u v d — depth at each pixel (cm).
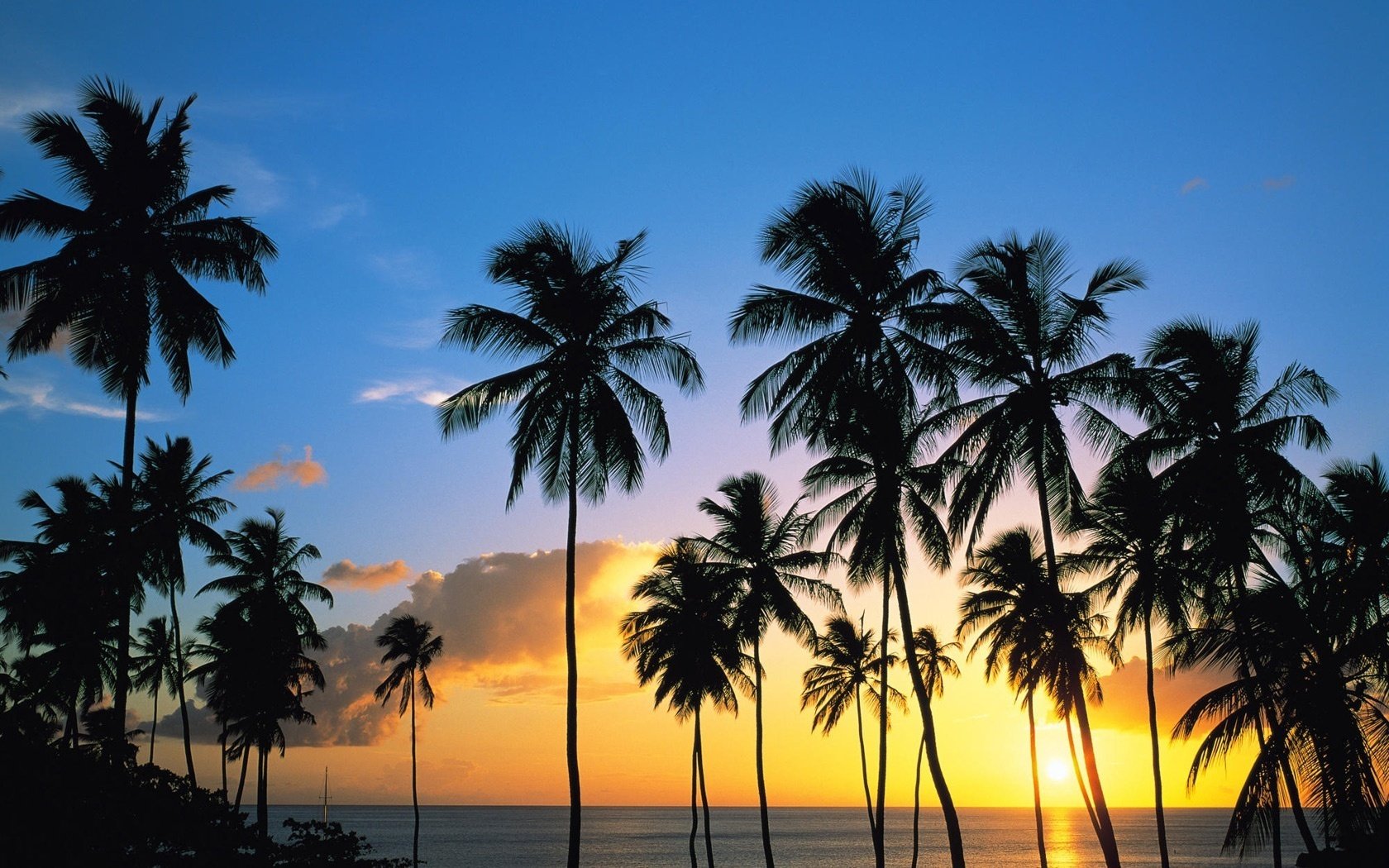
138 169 2792
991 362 2856
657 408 2875
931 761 2727
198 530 4088
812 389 2794
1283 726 1992
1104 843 2758
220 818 1686
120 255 2772
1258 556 2716
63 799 1496
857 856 12638
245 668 5412
